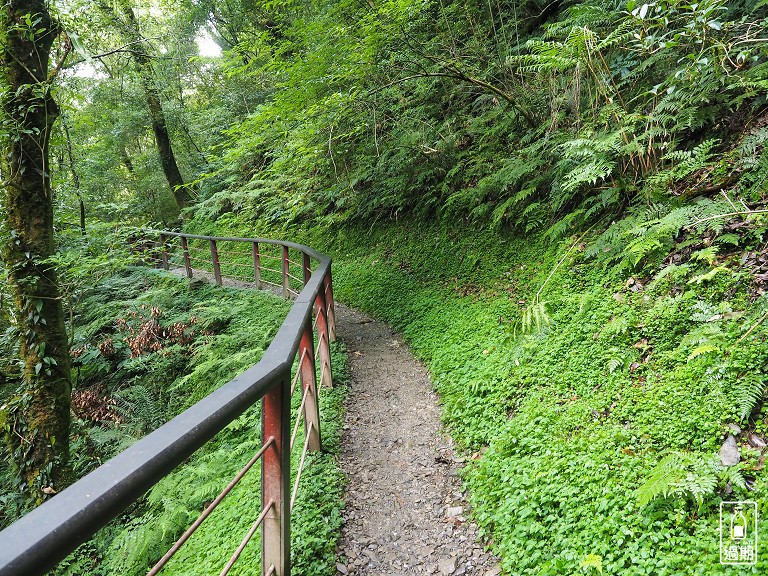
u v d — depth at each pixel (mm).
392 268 7988
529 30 7395
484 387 4031
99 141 15203
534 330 4172
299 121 6684
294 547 2627
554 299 4492
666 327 3404
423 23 6922
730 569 1916
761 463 2340
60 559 765
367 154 7984
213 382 6320
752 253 3377
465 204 7176
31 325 5668
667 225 3775
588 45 4445
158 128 17562
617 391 3256
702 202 3805
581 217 5195
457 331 5422
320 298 4629
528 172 5879
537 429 3254
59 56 5973
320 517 2924
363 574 2600
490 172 6691
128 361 7895
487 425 3670
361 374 5324
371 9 6078
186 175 19750
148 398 6758
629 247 4047
